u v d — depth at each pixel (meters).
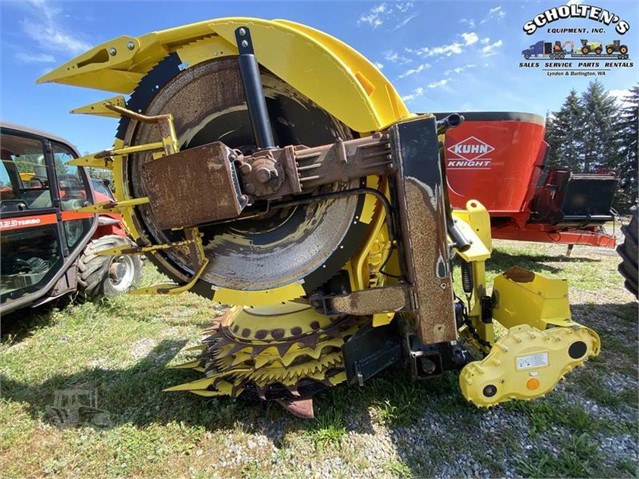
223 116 2.17
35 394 2.73
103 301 4.66
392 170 1.84
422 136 1.77
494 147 5.64
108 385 2.79
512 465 1.85
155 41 1.95
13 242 3.80
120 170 2.12
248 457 1.99
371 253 2.25
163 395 2.56
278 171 1.83
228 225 2.28
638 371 2.66
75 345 3.58
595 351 1.92
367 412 2.25
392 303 1.96
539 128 5.77
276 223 2.28
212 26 1.91
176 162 1.84
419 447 1.98
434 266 1.86
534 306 2.15
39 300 4.05
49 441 2.21
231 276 2.20
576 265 6.09
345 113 1.90
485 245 2.58
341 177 1.86
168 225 1.94
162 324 4.04
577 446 1.91
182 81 2.06
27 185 4.16
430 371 2.12
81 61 2.04
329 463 1.92
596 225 5.75
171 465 1.97
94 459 2.05
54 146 4.37
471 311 2.55
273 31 1.89
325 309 2.07
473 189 5.75
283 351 2.29
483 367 1.87
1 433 2.27
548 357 1.87
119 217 5.96
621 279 5.10
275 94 2.14
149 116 2.08
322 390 2.29
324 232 2.12
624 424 2.11
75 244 4.53
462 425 2.12
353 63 2.01
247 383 2.36
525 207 5.94
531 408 2.19
